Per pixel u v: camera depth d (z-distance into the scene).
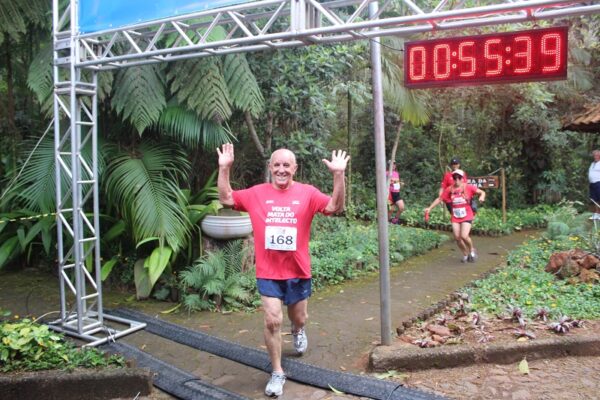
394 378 4.28
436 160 16.75
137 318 6.04
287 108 8.67
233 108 8.13
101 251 7.47
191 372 4.66
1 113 9.46
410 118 11.20
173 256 6.82
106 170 7.25
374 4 4.45
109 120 7.74
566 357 4.57
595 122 10.87
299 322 4.60
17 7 7.01
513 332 4.88
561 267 7.24
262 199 4.20
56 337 4.53
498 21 3.90
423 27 4.18
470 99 14.16
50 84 6.84
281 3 4.43
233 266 6.78
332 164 4.02
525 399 3.85
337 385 4.20
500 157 16.33
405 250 9.38
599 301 5.91
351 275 7.94
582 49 14.40
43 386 3.94
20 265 8.48
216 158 8.67
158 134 7.72
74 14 5.35
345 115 15.20
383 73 10.10
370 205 14.03
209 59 6.93
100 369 4.22
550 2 3.48
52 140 7.51
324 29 4.21
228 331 5.65
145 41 6.78
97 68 5.50
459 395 3.94
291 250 4.09
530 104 14.56
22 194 7.21
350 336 5.40
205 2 4.64
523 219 13.56
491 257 9.63
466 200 9.15
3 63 9.29
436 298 6.81
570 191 16.42
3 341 4.23
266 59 8.44
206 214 6.91
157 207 6.75
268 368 4.60
